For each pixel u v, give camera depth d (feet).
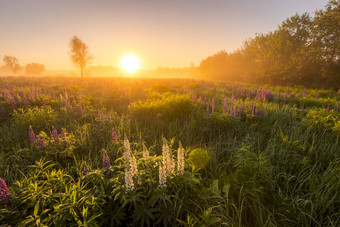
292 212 8.00
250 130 17.62
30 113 20.15
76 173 10.93
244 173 10.11
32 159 11.64
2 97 30.76
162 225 8.02
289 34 71.46
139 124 20.31
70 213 6.67
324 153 12.31
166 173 8.39
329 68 58.85
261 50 84.33
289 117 21.03
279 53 73.67
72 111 23.90
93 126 18.15
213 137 17.11
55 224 6.27
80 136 15.75
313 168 10.56
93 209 7.09
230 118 18.84
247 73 97.55
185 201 8.34
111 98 35.70
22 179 8.98
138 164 9.54
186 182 8.76
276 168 11.25
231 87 54.03
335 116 17.62
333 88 55.42
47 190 7.92
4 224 6.60
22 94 28.99
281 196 9.07
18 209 7.52
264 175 9.91
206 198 8.45
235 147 13.51
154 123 20.74
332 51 58.08
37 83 63.10
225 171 11.18
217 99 34.86
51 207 7.14
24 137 16.30
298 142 13.92
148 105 24.43
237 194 9.12
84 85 63.77
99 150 14.33
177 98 25.07
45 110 22.02
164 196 7.57
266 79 79.25
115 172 9.33
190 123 18.98
